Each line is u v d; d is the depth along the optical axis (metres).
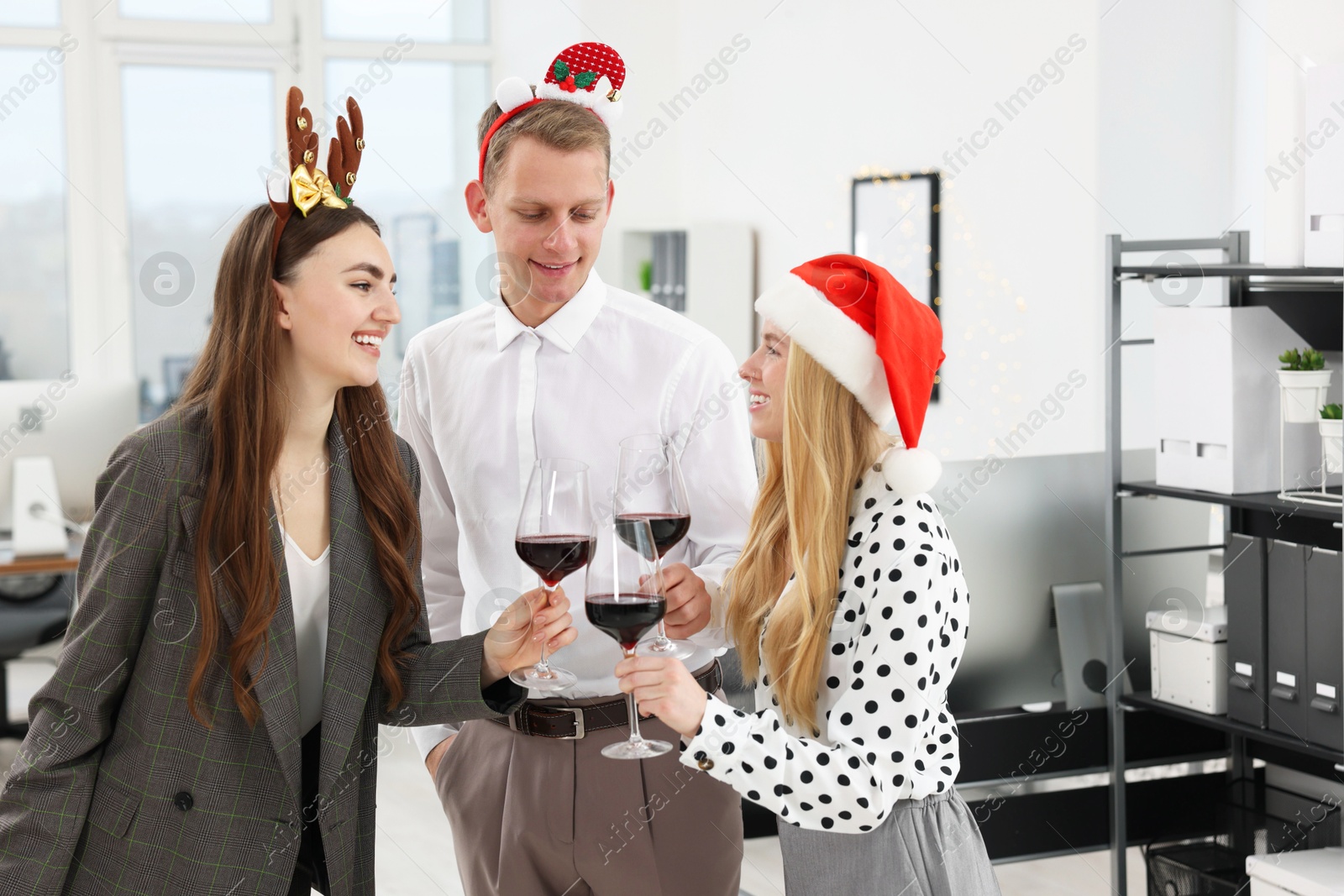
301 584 1.43
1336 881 2.10
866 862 1.35
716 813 1.67
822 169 4.86
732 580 1.56
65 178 5.93
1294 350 2.45
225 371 1.31
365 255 1.34
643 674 1.29
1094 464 2.57
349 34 6.23
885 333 1.34
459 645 1.46
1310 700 2.31
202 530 1.28
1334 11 2.81
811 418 1.38
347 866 1.42
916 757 1.31
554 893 1.67
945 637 1.32
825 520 1.37
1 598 3.58
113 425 3.61
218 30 6.04
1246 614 2.43
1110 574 2.58
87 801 1.31
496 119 1.70
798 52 4.97
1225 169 3.22
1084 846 2.62
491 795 1.67
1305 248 2.61
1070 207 3.53
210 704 1.31
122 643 1.29
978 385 3.98
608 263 5.84
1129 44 3.40
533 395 1.74
